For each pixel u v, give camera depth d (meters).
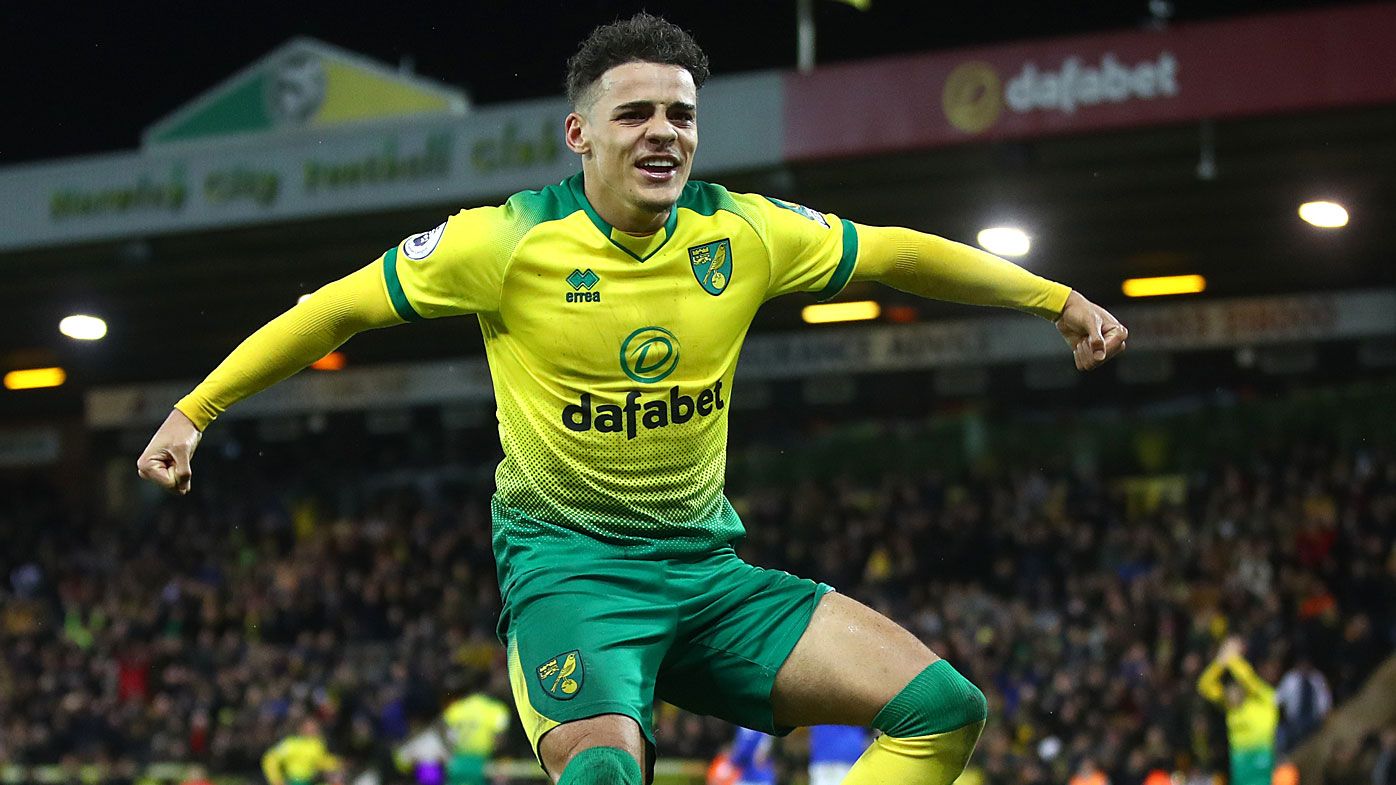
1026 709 18.98
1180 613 20.73
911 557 24.91
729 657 4.41
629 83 4.16
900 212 23.86
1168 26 19.58
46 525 36.00
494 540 4.62
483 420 34.31
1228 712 16.56
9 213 26.50
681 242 4.30
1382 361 26.86
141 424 36.72
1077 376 29.17
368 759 21.23
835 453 31.81
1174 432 29.02
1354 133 19.73
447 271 4.27
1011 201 23.17
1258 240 24.95
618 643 4.23
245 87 25.20
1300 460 25.36
